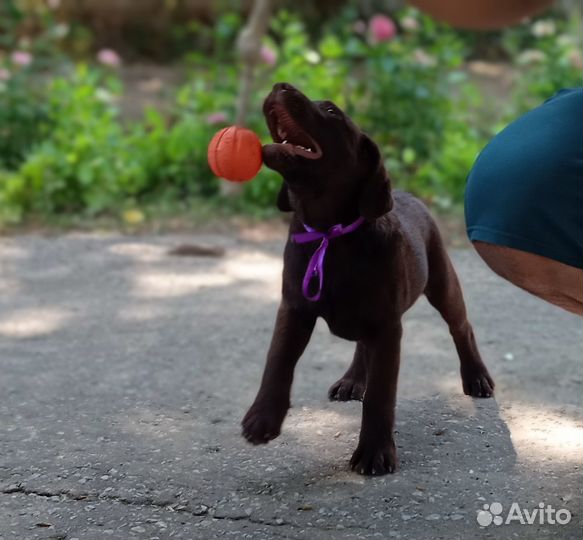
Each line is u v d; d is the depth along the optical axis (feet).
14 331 8.86
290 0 23.97
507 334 8.82
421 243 6.91
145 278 10.21
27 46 16.22
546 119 5.69
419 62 14.40
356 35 22.91
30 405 7.45
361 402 7.47
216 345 8.55
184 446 6.86
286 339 6.50
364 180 6.29
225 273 10.39
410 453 6.76
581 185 5.54
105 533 5.95
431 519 6.05
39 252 10.98
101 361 8.23
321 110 6.15
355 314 6.44
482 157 5.82
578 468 6.58
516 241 5.63
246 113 12.98
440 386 7.75
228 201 12.60
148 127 15.31
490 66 21.94
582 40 16.87
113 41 22.89
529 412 7.34
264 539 5.89
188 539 5.90
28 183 12.39
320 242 6.37
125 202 12.60
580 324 9.08
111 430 7.09
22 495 6.32
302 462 6.65
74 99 13.79
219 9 22.97
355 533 5.93
